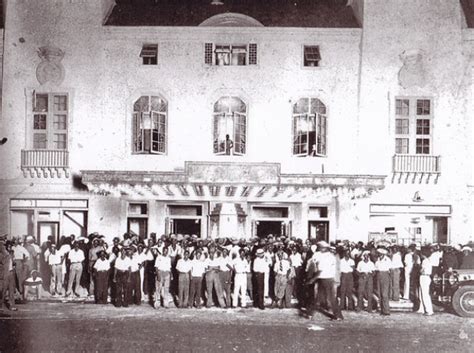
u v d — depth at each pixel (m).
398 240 27.22
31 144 27.20
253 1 28.41
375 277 20.64
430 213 27.12
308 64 27.52
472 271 19.00
